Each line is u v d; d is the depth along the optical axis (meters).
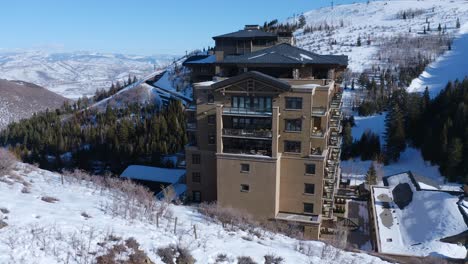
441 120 81.50
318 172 47.53
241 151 48.25
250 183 48.25
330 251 32.94
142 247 23.08
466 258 39.47
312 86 46.25
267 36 64.19
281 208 49.88
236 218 39.53
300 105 45.88
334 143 54.50
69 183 39.16
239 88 46.88
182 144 88.12
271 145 47.28
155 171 71.06
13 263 17.94
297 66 47.97
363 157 89.31
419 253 42.53
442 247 43.25
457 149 71.19
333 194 52.28
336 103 53.47
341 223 51.59
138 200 35.12
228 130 47.69
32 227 22.17
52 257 19.42
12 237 20.39
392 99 106.88
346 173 81.19
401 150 87.50
